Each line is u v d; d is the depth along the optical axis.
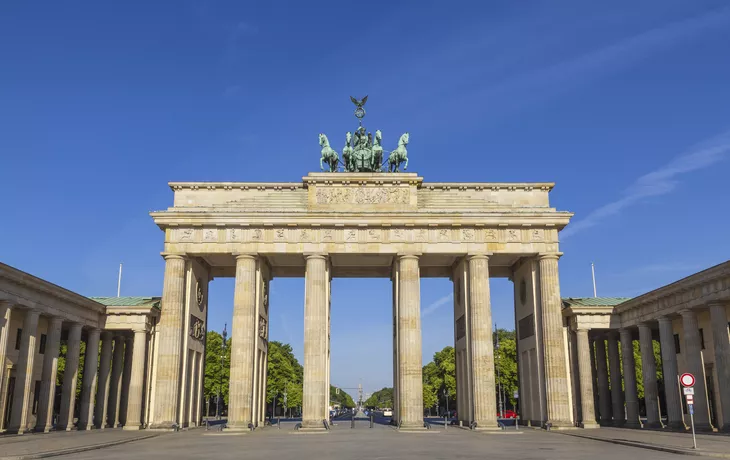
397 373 96.50
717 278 72.94
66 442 60.25
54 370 84.25
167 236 93.94
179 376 91.88
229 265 105.38
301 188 97.31
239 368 89.56
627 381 96.75
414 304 91.94
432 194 97.38
